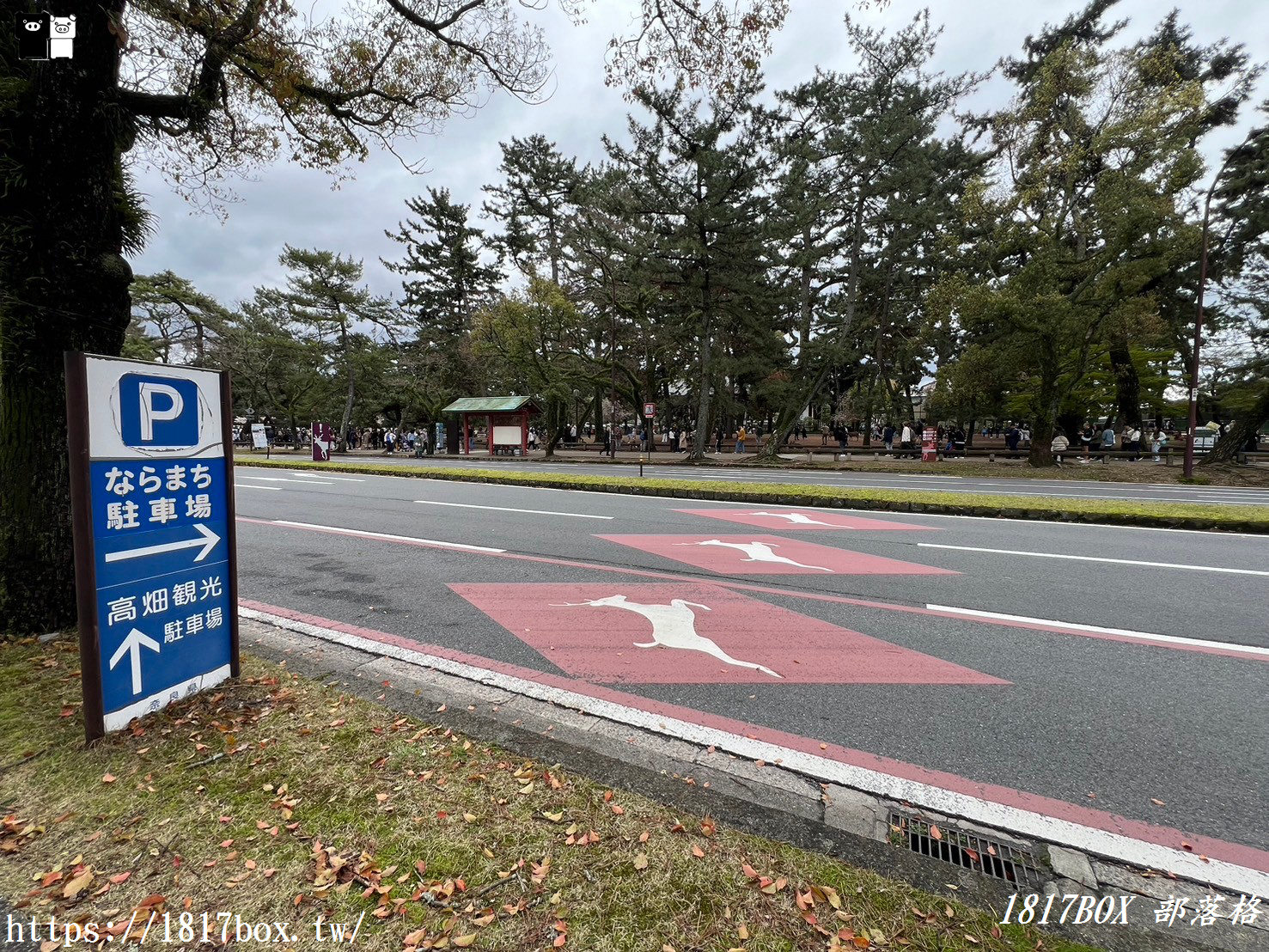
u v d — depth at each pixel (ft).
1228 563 21.18
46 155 11.69
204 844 6.61
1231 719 10.24
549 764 8.34
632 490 42.42
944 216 78.23
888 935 5.61
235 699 10.05
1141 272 58.95
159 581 9.41
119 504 8.77
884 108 75.36
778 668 12.18
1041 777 8.55
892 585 18.26
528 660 12.55
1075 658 12.80
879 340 102.32
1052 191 67.87
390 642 13.53
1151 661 12.66
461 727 9.34
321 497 40.32
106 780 7.69
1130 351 92.17
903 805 7.86
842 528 28.04
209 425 10.14
